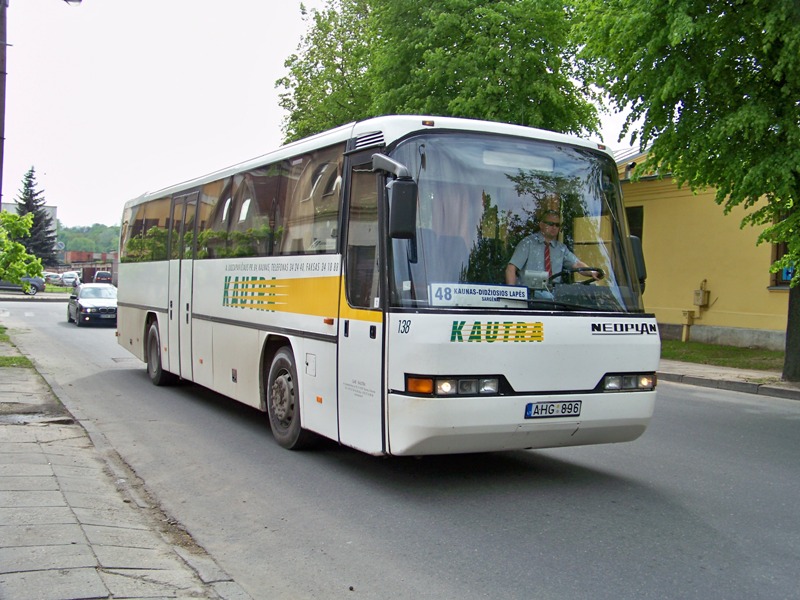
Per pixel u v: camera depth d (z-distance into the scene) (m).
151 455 8.27
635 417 6.95
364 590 4.68
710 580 4.84
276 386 8.63
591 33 14.85
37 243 84.94
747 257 20.89
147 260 13.96
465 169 6.73
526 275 6.67
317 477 7.33
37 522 5.35
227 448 8.60
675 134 13.69
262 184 9.38
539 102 22.62
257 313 9.16
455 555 5.27
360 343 6.82
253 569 5.02
